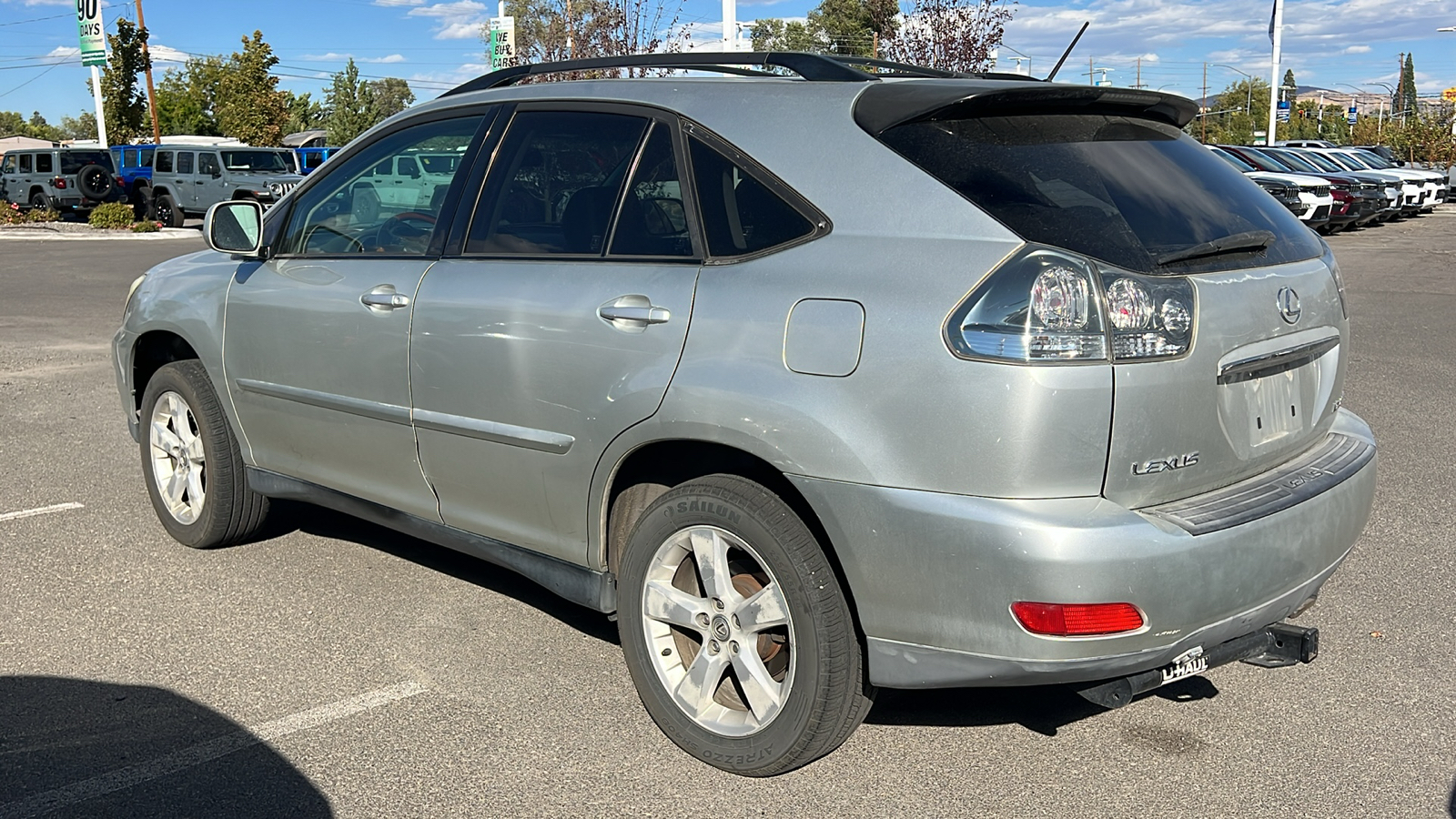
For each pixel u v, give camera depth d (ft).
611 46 56.85
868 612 9.34
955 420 8.64
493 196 12.19
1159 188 9.83
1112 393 8.55
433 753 10.81
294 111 241.96
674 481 11.20
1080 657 8.63
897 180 9.46
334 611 14.20
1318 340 10.62
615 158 11.28
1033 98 9.81
